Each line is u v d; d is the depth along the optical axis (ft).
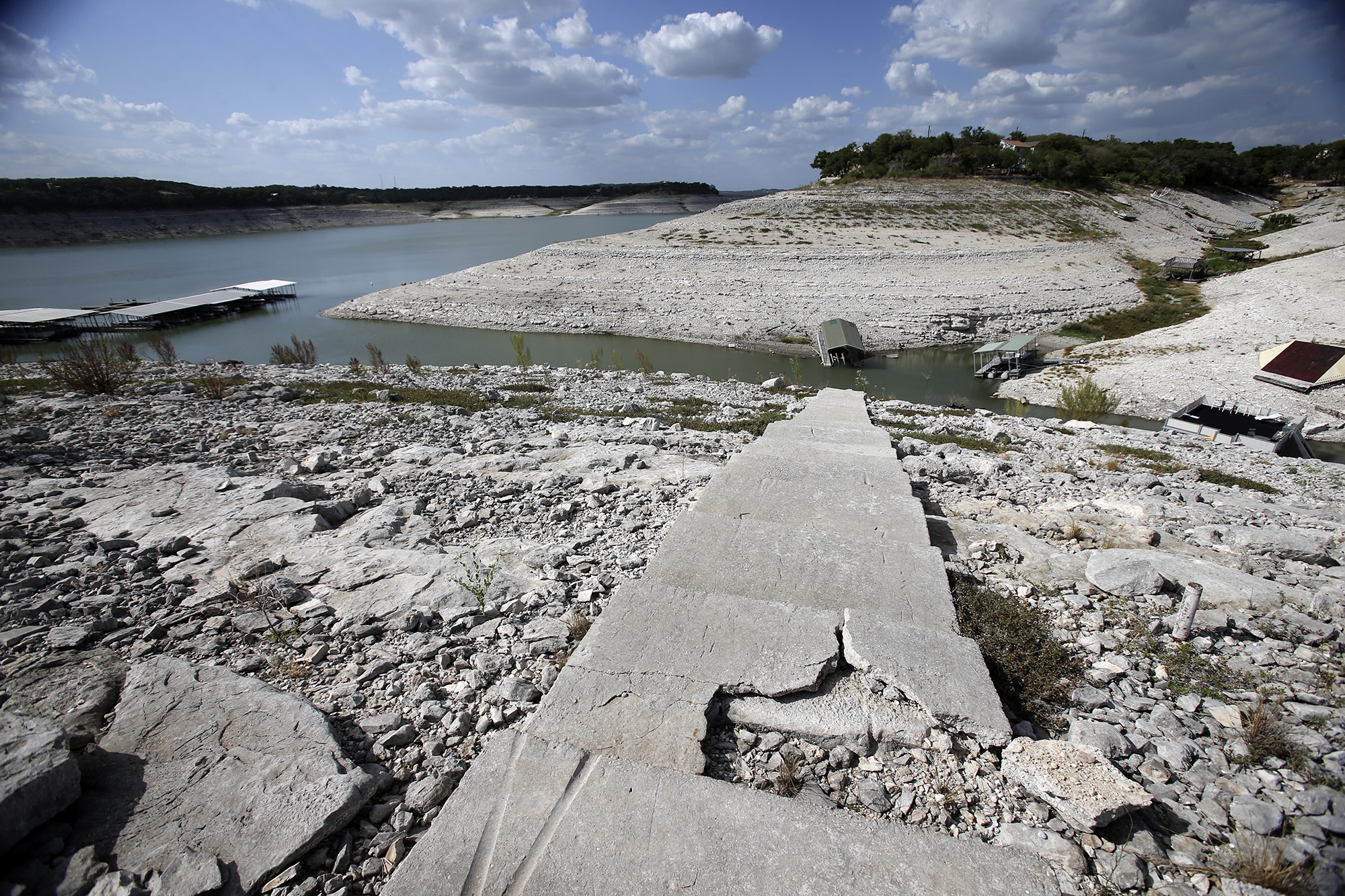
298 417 48.08
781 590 18.86
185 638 17.84
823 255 201.87
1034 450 53.26
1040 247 214.90
